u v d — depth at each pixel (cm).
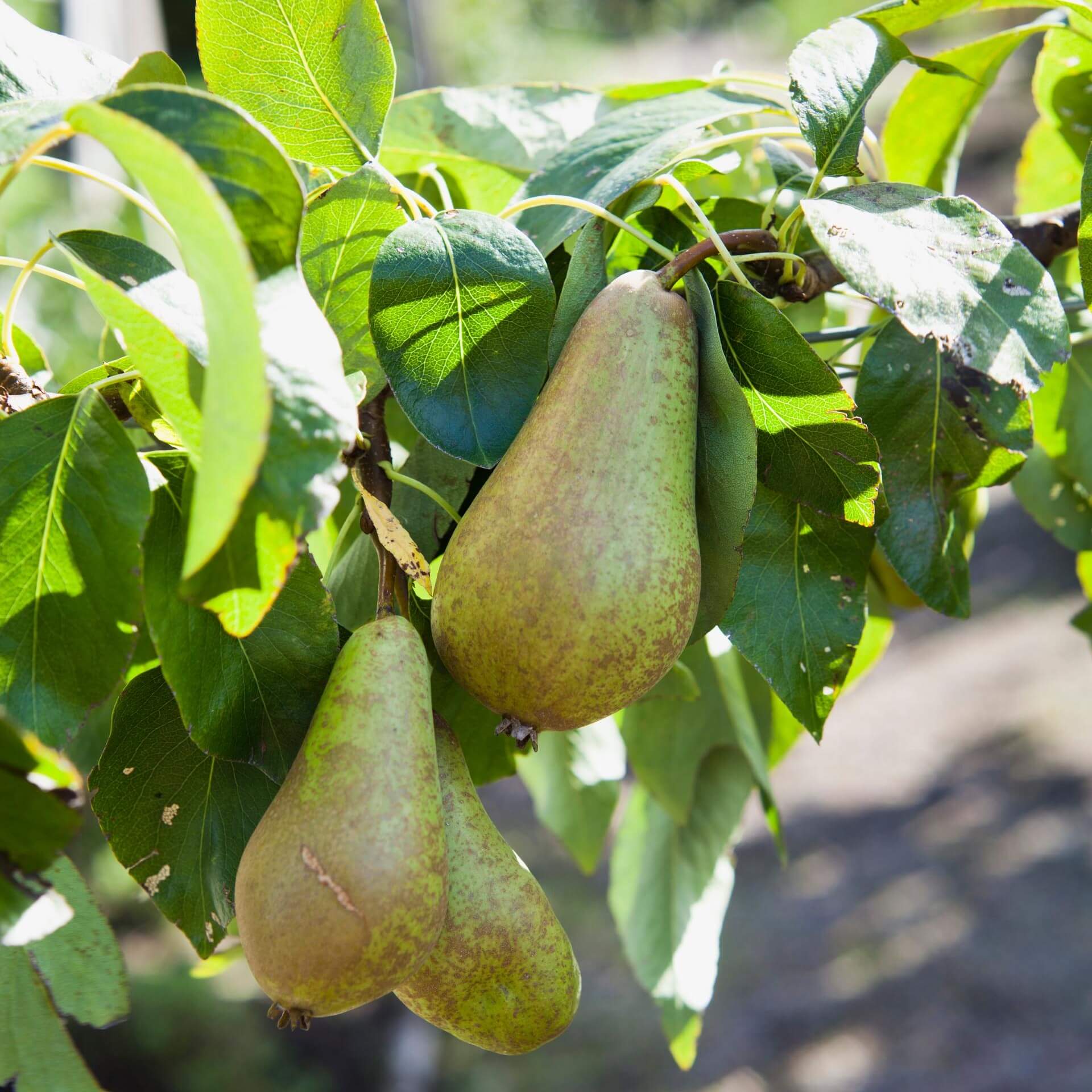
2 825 46
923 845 325
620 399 51
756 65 535
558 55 499
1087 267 56
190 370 49
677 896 86
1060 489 77
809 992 281
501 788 379
